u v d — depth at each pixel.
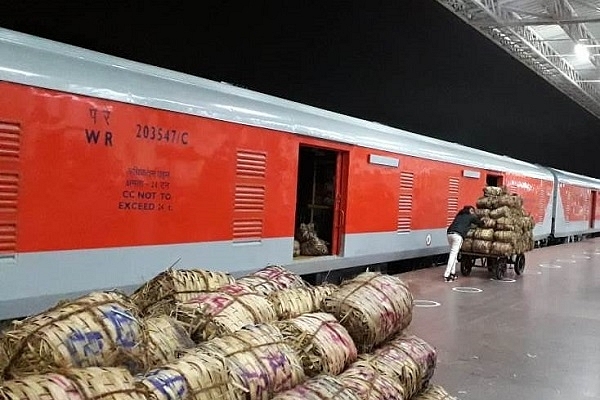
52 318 2.80
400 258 13.73
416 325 9.72
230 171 8.51
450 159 15.87
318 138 10.46
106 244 6.73
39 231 6.04
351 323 4.29
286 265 9.83
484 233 15.06
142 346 3.00
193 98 7.90
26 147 5.91
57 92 6.18
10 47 5.92
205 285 4.17
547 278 16.08
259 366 3.28
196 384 2.87
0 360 2.70
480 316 10.70
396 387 4.05
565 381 7.26
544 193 24.38
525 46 21.64
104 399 2.49
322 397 3.43
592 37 21.03
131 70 7.27
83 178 6.46
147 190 7.23
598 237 35.91
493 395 6.63
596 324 10.55
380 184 12.59
